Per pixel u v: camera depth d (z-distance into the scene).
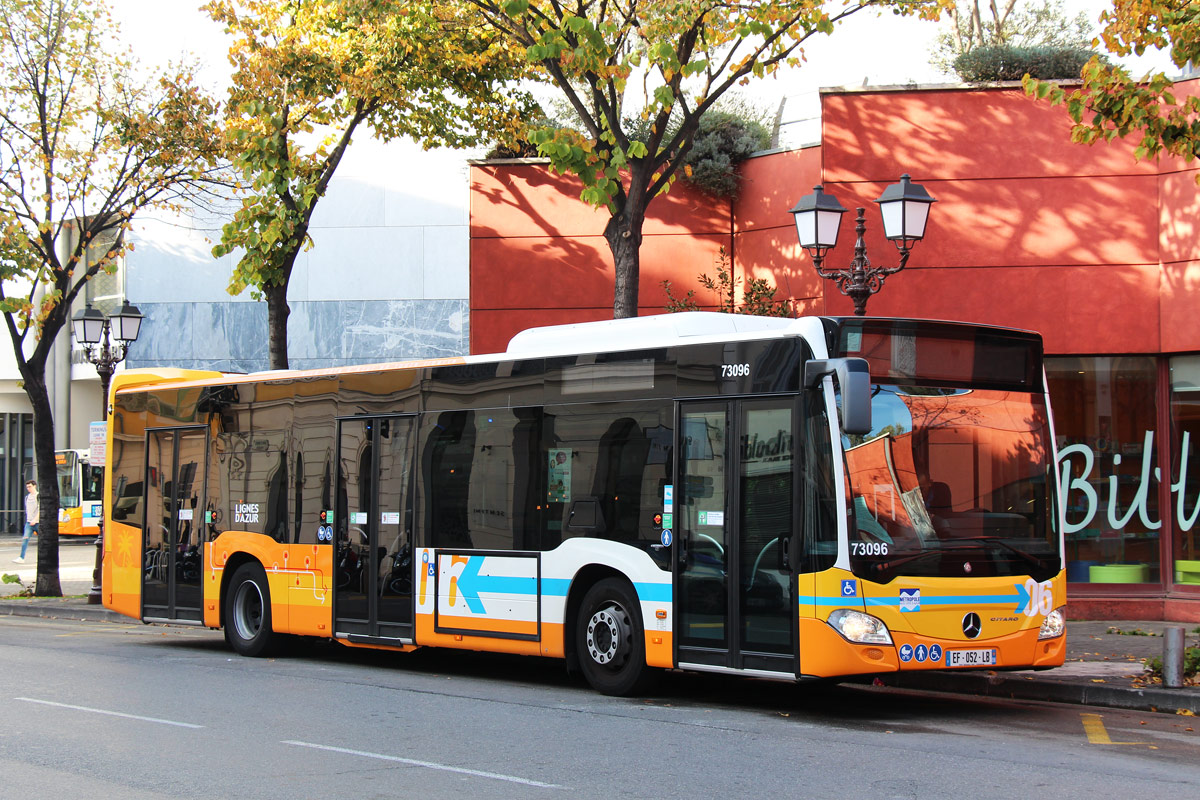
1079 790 7.34
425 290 31.88
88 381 45.81
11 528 48.56
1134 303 16.77
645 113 15.48
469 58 18.77
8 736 9.03
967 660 9.97
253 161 17.50
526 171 20.02
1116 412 17.03
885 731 9.48
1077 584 17.00
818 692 11.95
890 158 17.47
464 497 12.62
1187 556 16.62
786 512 9.97
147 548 16.61
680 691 11.76
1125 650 13.70
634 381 11.26
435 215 31.94
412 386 13.34
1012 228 17.14
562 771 7.80
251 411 15.30
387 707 10.61
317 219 32.19
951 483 10.18
